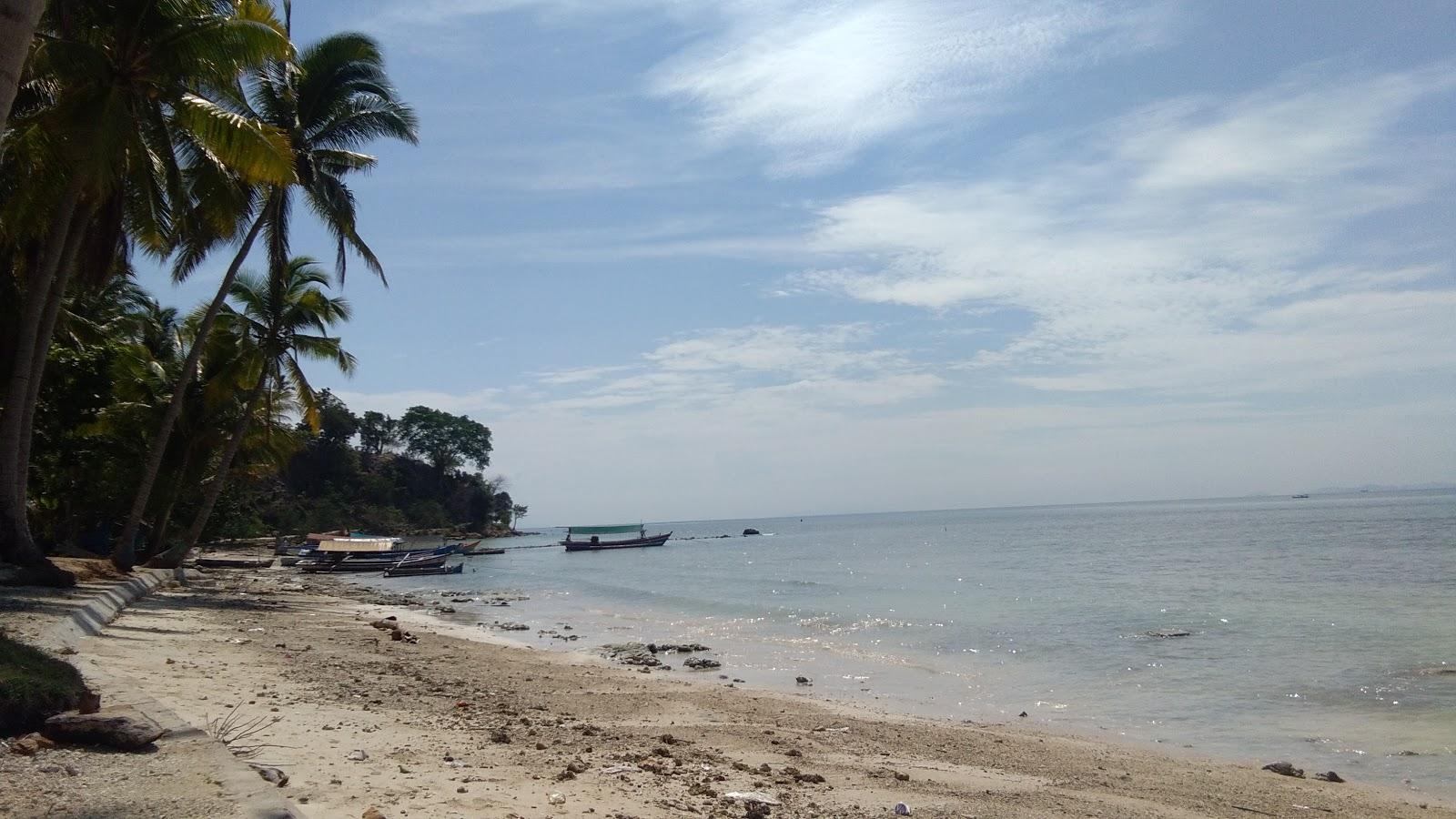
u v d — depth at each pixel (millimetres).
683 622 28141
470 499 135125
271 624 20344
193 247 23766
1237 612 26344
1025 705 15500
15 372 17422
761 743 11039
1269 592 31172
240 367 30750
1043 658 20125
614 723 11844
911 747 11586
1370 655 18562
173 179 19078
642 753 9477
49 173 17312
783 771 9430
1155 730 13633
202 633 16562
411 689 12516
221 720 8695
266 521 88438
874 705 15312
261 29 17859
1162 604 28844
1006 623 25828
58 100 17047
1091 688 16797
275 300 31000
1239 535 74312
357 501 109062
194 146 19469
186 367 25891
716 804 7508
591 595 39094
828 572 52125
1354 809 9508
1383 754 11891
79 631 13320
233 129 17297
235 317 30891
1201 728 13664
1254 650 19938
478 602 35906
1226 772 11047
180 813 4578
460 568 57562
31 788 4863
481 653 18844
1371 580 33594
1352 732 13078
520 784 7355
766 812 7469
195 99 17516
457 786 7035
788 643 22953
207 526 44188
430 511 120688
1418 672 16672
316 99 26469
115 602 17969
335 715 9633
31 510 31656
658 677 17266
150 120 18094
